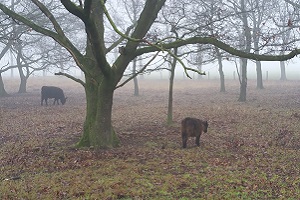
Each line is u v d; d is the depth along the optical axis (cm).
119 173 845
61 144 1195
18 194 725
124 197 694
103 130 1103
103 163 931
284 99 2434
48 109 2181
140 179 796
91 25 816
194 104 2297
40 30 1130
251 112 1839
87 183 775
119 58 1057
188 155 1006
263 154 1013
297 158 964
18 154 1071
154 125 1546
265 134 1298
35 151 1098
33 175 862
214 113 1844
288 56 934
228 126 1477
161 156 1005
